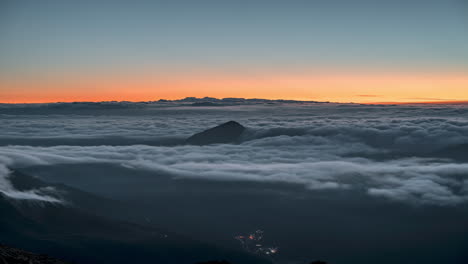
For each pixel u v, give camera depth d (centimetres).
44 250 8519
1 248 3247
